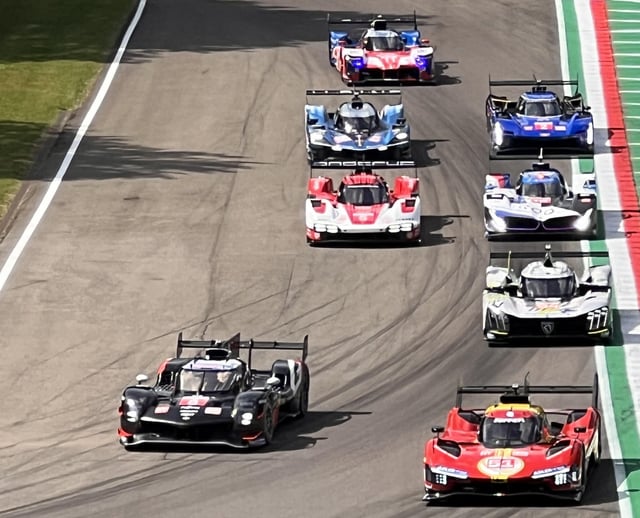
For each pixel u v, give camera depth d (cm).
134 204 18362
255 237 17300
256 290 15850
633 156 19888
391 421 12644
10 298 15675
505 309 14212
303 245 17025
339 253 16775
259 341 14388
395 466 11562
